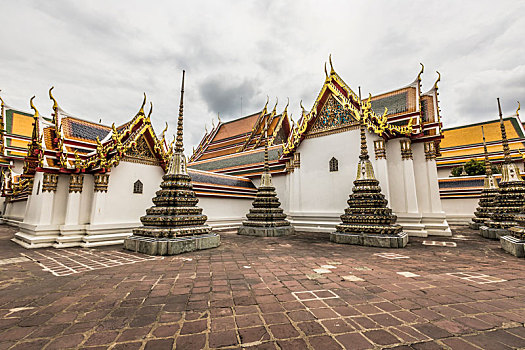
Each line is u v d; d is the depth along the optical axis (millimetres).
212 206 17391
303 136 15461
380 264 6293
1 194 25703
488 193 14938
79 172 10406
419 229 12195
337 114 14492
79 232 10125
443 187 21703
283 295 4098
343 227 10148
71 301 3908
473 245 9320
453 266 6047
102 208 10391
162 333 2877
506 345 2574
